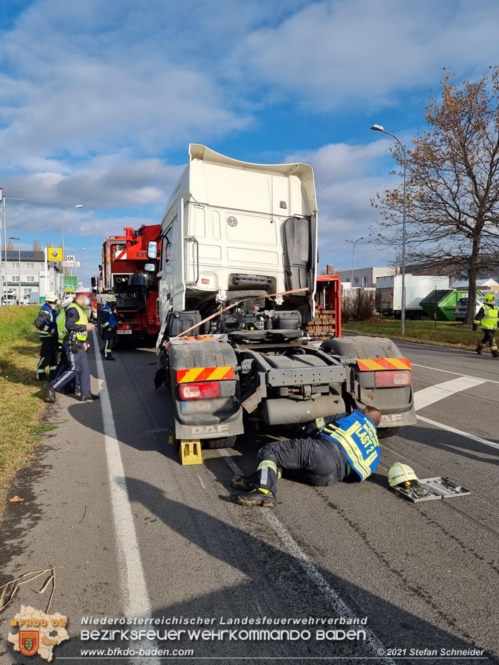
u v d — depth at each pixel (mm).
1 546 3631
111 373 11273
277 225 7898
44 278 41500
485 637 2639
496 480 4742
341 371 5023
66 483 4789
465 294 35906
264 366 4988
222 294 7566
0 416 7070
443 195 24172
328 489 4543
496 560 3354
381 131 22219
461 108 22594
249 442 5945
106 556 3469
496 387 9648
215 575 3219
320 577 3178
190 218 7336
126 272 15859
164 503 4297
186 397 4844
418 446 5766
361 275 73562
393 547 3527
